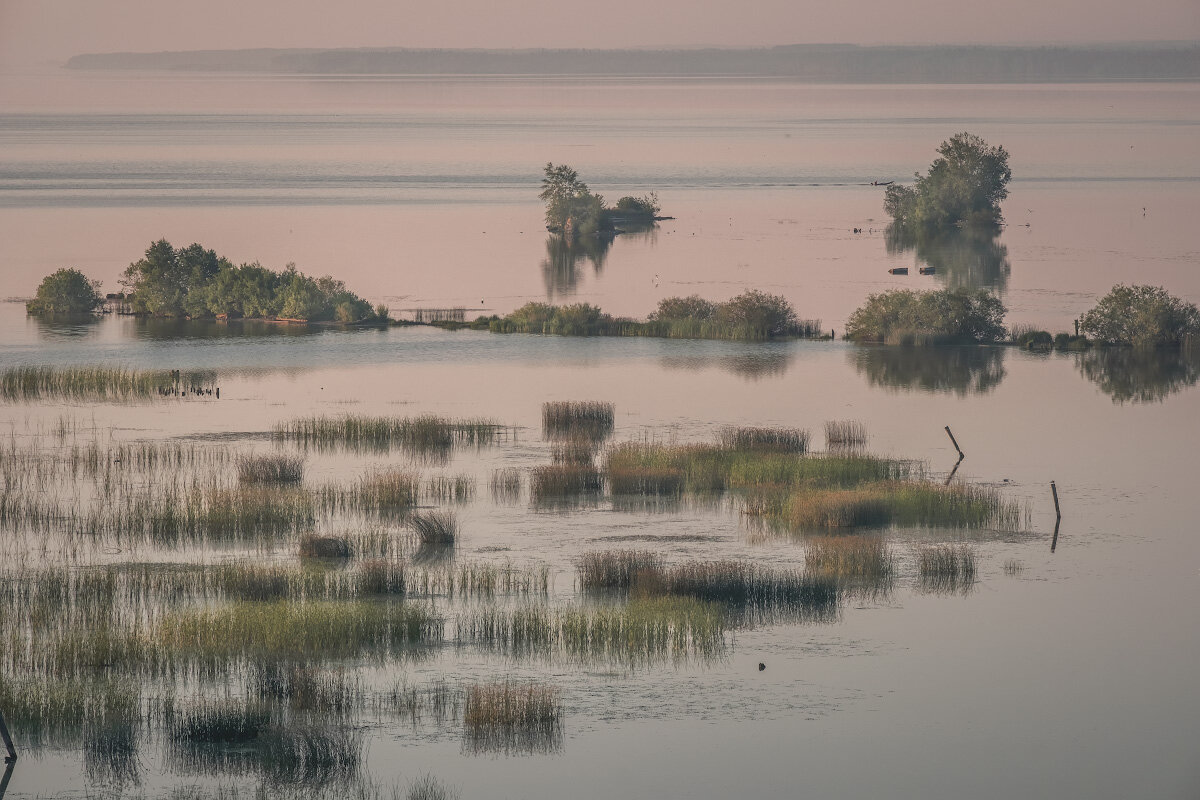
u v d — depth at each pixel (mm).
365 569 171625
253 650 151625
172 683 144750
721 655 154625
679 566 179750
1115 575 182625
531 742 134750
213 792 125625
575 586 173625
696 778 128875
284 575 171375
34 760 130625
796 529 199000
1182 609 170875
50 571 175375
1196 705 145125
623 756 132625
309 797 124938
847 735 137875
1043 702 145500
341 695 139750
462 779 128250
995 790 127438
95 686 142750
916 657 155375
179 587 169875
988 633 162625
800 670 151500
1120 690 148750
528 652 153875
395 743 134125
